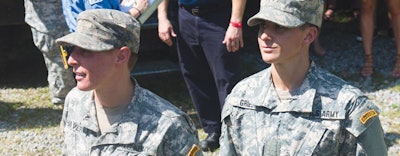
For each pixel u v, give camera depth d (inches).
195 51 174.4
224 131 98.7
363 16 261.1
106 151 87.7
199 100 181.5
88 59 84.3
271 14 88.0
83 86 85.4
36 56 298.2
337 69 276.1
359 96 89.7
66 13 147.8
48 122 218.4
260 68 274.4
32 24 217.5
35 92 251.9
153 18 246.8
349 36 325.1
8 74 278.1
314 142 89.5
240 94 97.0
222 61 168.2
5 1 272.4
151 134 86.0
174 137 85.7
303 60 91.8
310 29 90.3
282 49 89.0
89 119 90.0
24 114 226.2
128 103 88.6
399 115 217.0
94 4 138.9
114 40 84.5
